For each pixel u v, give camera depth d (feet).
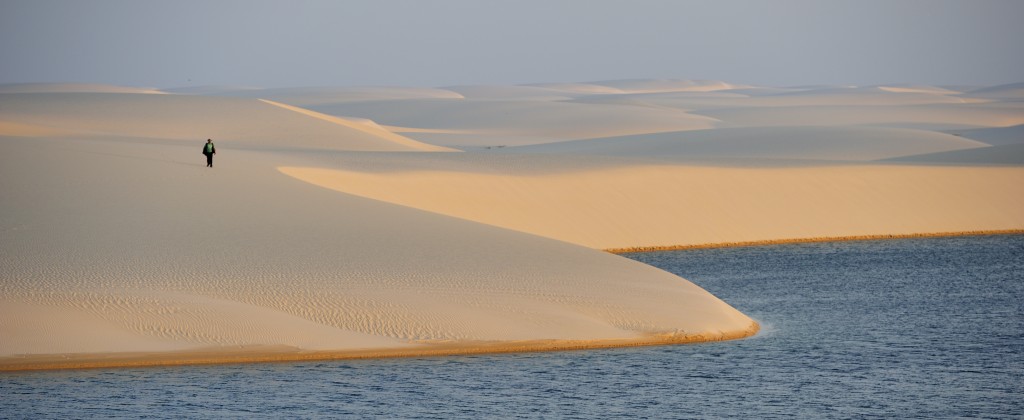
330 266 308.19
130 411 209.77
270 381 231.91
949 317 326.24
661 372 245.45
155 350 244.01
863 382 239.91
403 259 321.93
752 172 636.89
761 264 472.85
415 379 235.40
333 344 254.47
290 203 395.34
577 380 237.25
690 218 575.79
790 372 248.73
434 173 589.32
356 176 552.82
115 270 290.97
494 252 339.98
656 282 326.03
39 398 216.74
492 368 245.65
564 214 559.38
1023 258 483.92
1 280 276.00
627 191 592.60
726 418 211.00
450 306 279.69
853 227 593.42
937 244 550.36
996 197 638.12
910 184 640.99
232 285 284.20
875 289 391.65
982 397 227.20
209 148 476.54
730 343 279.90
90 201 376.07
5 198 372.58
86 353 240.53
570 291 301.63
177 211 368.27
